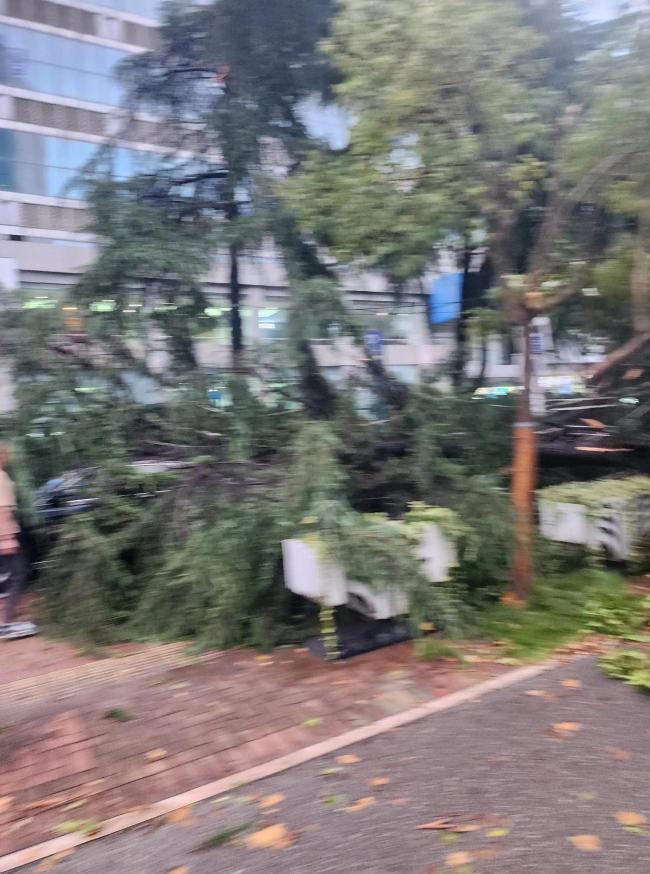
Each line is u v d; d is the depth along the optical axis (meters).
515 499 6.54
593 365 8.77
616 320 7.91
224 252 7.68
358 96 6.69
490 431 7.71
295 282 7.12
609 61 6.43
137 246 7.21
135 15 23.70
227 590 5.77
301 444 6.07
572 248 6.75
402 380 7.57
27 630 6.50
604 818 3.33
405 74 6.26
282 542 5.83
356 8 6.43
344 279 7.75
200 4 8.26
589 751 3.95
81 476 7.06
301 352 7.03
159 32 8.80
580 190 6.39
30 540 7.34
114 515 6.68
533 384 8.02
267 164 8.17
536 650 5.48
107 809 3.59
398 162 6.84
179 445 7.07
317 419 6.98
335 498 5.84
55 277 17.58
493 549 6.38
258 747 4.17
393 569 5.42
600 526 7.19
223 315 7.43
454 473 6.82
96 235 7.73
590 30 7.23
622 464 8.88
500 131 6.44
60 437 6.82
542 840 3.19
